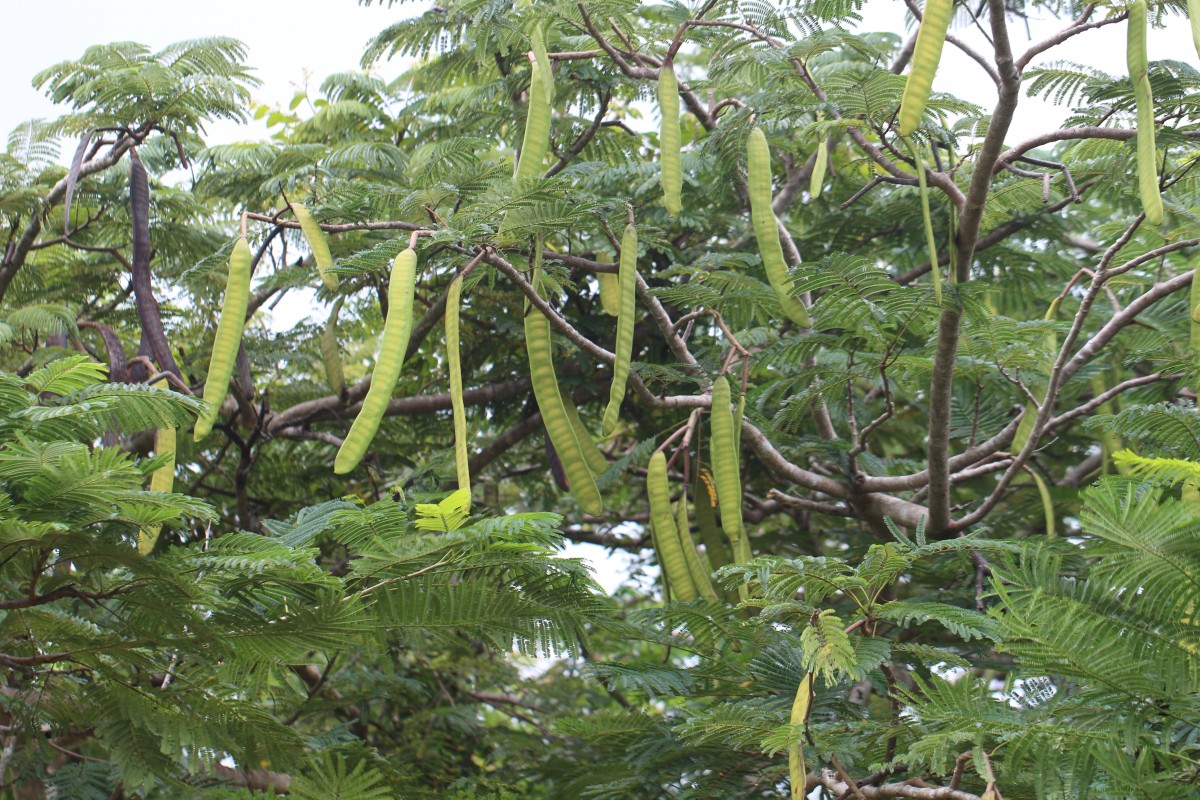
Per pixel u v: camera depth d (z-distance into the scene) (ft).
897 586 20.90
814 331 18.21
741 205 25.59
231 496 27.04
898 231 26.43
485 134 25.17
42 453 9.61
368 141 26.84
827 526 27.94
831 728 12.34
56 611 12.37
